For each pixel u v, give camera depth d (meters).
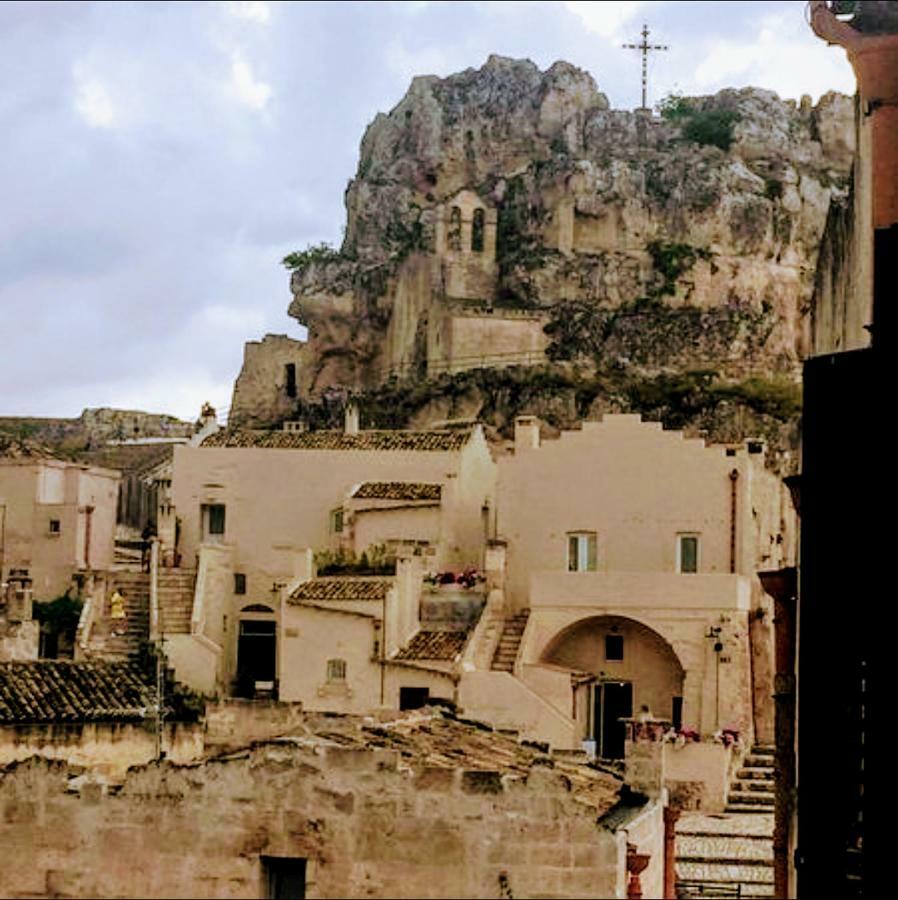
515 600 86.31
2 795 26.53
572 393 121.62
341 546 90.62
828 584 26.53
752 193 137.62
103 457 127.31
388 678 77.19
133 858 26.14
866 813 25.64
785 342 135.00
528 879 24.92
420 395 126.62
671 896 32.22
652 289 134.25
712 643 79.19
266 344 145.88
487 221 139.50
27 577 84.31
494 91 154.50
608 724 81.81
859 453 26.41
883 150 28.33
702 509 84.88
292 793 25.80
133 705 50.25
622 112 149.62
